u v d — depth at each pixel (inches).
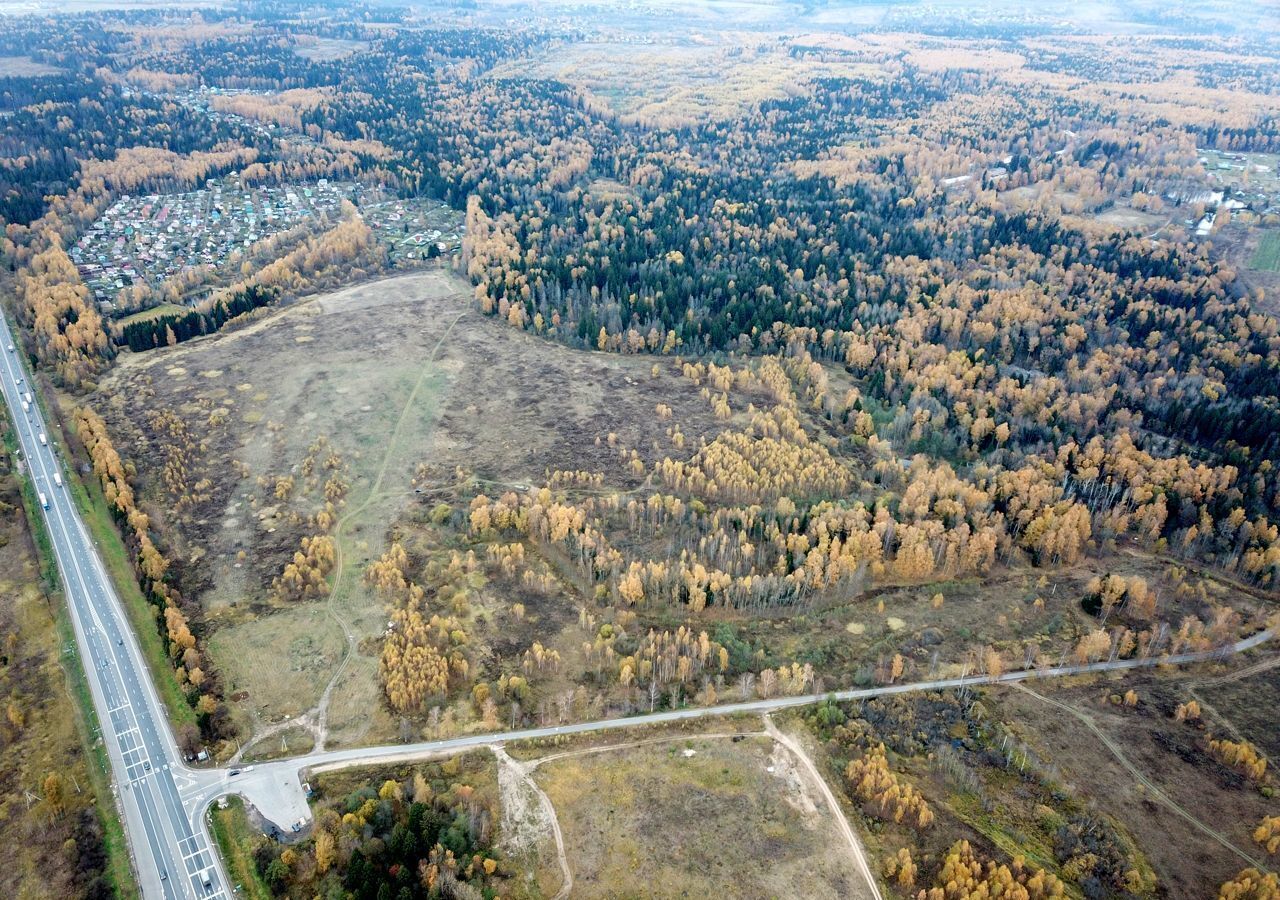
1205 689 6190.9
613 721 5693.9
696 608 6796.3
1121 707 6013.8
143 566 6653.5
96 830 4867.1
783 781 5236.2
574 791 5147.6
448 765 5231.3
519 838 4845.0
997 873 4488.2
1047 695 6117.1
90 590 6663.4
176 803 5022.1
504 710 5698.8
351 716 5639.8
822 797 5123.0
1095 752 5625.0
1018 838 4933.6
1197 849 4970.5
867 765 5191.9
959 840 4827.8
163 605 6309.1
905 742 5570.9
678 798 5103.3
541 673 6082.7
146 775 5201.8
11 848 4756.4
